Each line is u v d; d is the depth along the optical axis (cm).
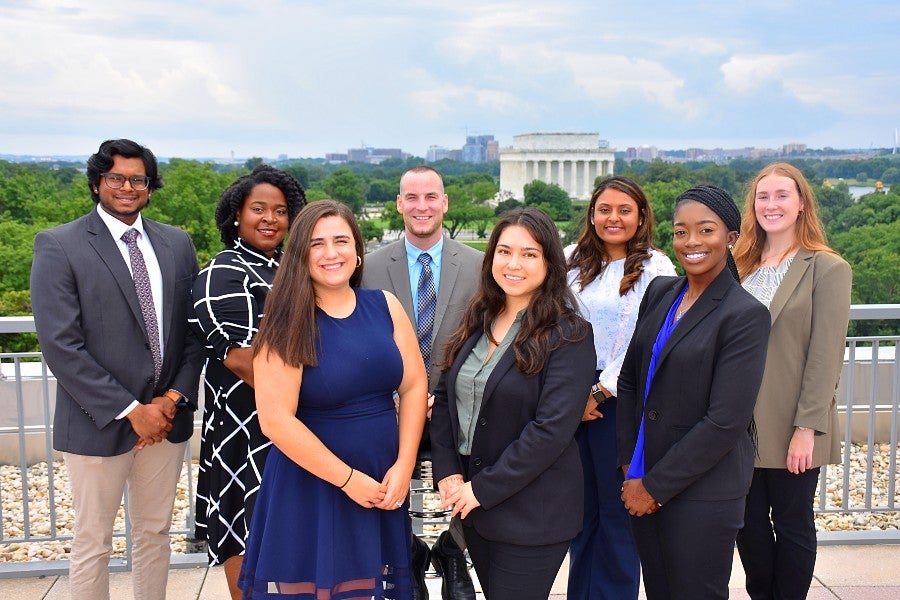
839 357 279
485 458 247
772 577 305
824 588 342
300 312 226
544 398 239
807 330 283
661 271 316
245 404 284
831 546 383
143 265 288
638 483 244
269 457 243
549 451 235
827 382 278
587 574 328
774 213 289
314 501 234
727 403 227
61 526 462
